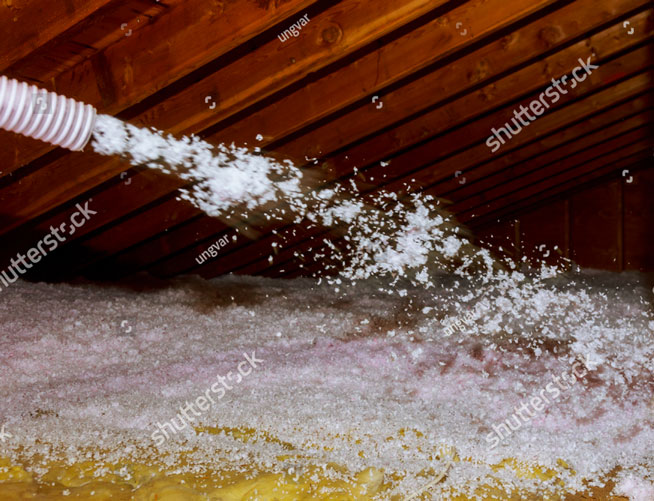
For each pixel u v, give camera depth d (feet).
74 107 3.72
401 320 9.28
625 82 10.80
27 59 6.53
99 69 6.85
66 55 6.72
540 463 4.64
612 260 16.98
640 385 6.28
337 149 9.66
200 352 7.59
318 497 4.21
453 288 12.67
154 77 6.75
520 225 17.19
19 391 6.14
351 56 7.85
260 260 13.17
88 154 7.99
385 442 5.00
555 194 16.52
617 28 8.73
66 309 9.00
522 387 6.24
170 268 12.34
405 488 4.33
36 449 4.91
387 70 7.76
